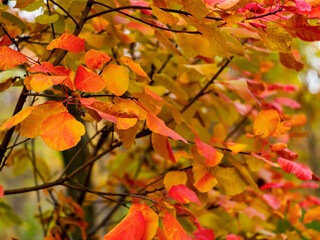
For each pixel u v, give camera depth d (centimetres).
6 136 166
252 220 211
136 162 281
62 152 237
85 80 154
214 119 227
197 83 202
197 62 220
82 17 171
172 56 202
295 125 228
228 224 206
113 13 175
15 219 218
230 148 172
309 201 218
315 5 156
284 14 172
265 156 173
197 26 157
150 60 202
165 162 268
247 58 186
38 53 202
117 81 157
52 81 149
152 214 156
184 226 185
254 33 166
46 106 154
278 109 196
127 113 153
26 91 166
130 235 152
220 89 195
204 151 167
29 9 168
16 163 213
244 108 198
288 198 220
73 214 213
